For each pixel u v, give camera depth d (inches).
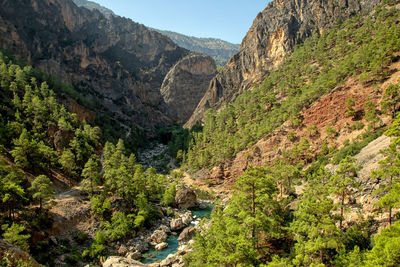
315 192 1245.7
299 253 1101.7
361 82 2837.1
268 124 3715.6
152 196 2928.2
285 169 2055.9
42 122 3265.3
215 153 4276.6
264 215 1295.5
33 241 1640.0
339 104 2925.7
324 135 2878.9
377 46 3051.2
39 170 2532.0
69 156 2714.1
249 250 1146.0
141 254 1886.1
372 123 2369.6
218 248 1253.1
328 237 1049.5
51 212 2006.6
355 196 1461.6
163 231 2194.9
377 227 1161.4
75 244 1841.8
